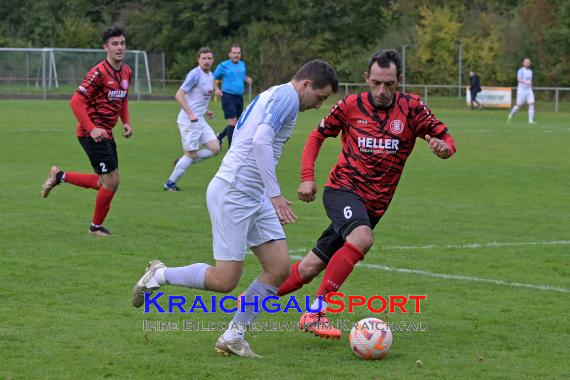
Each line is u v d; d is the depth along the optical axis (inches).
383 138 519.8
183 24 4990.2
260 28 4630.9
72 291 604.1
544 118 2962.6
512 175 1370.6
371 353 462.6
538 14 3983.8
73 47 4997.5
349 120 529.0
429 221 935.7
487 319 550.9
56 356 459.8
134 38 5088.6
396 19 4815.5
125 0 5280.5
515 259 740.7
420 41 4320.9
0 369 436.8
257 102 468.8
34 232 825.5
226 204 465.4
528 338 510.0
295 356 471.8
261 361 460.4
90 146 803.4
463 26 4338.1
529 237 846.5
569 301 600.7
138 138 1973.4
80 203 1020.5
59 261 700.0
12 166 1393.9
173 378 427.2
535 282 657.6
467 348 489.1
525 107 3629.4
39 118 2527.1
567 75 3880.4
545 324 540.7
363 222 510.6
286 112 450.6
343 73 4621.1
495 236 848.9
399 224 914.1
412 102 521.0
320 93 462.6
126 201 1047.0
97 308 561.9
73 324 523.2
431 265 710.5
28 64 4197.8
